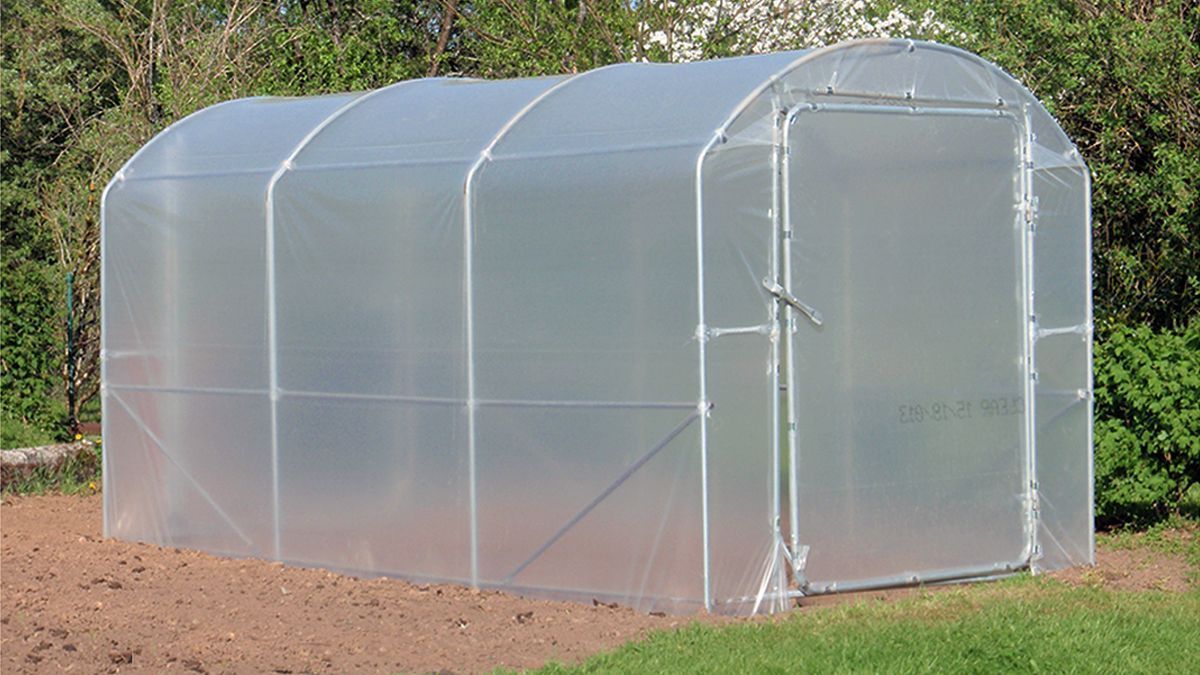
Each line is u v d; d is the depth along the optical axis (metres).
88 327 19.64
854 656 8.01
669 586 9.50
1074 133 16.86
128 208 12.72
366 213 11.13
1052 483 11.34
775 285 9.59
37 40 31.09
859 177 10.12
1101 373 12.85
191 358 12.28
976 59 10.78
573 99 10.79
